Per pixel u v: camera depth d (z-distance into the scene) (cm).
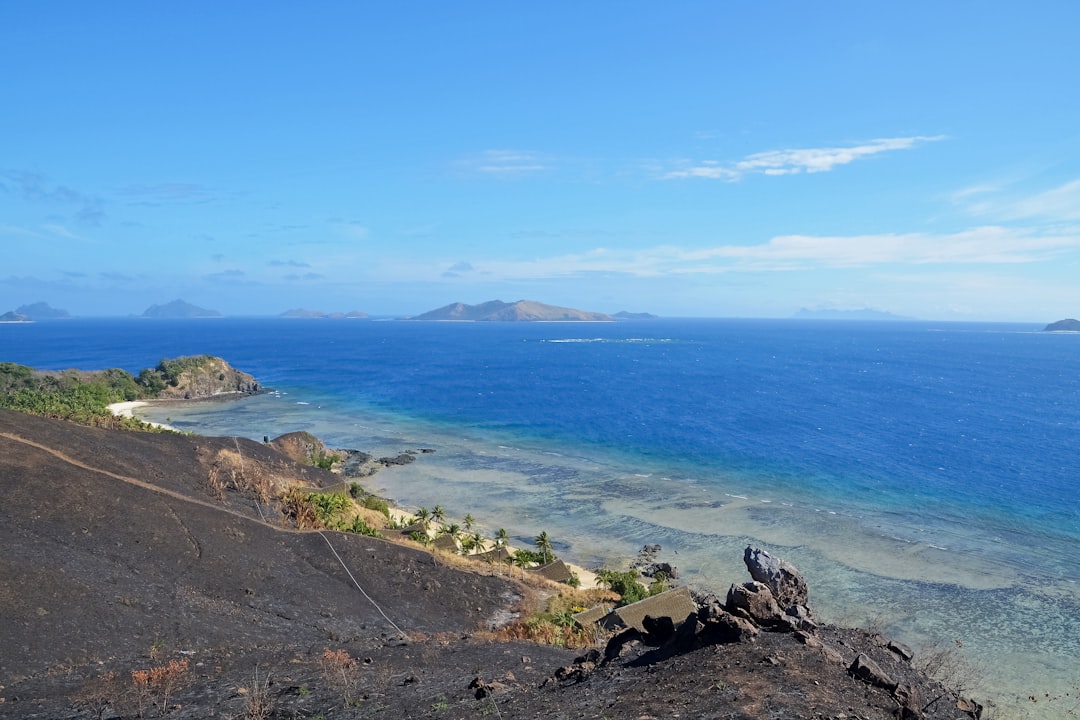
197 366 19188
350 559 5247
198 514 5188
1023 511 8388
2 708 2458
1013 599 5784
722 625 2197
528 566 6500
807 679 1806
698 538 7512
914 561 6712
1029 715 4009
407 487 9781
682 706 1694
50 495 4659
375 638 3794
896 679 1994
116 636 3316
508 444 12775
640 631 2709
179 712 2389
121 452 6425
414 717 2131
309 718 2239
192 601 3966
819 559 6788
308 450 10838
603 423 15038
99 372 17788
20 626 3166
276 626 3922
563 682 2311
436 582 5209
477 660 3088
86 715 2394
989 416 16062
